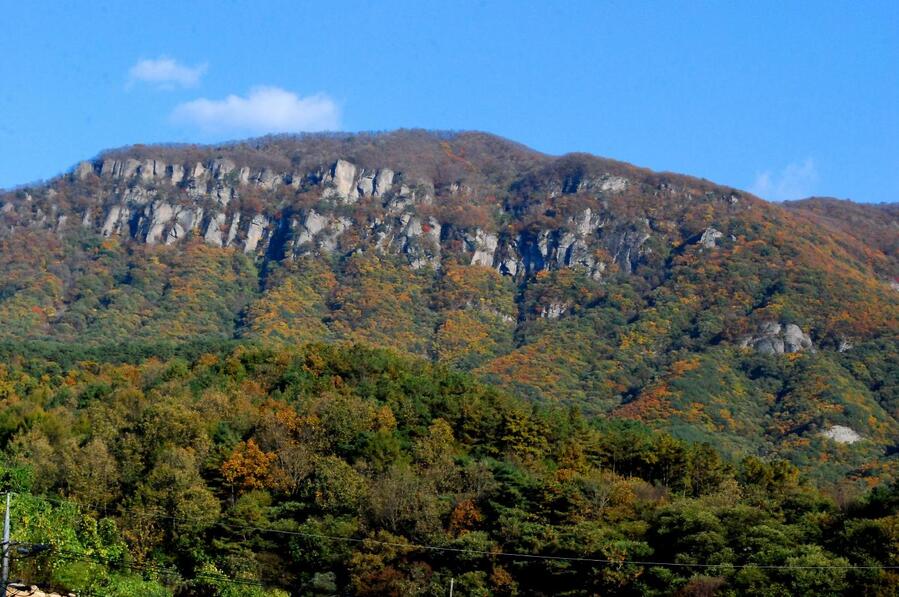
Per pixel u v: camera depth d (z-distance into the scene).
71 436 120.88
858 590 84.88
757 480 125.94
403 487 105.44
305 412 128.50
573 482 109.25
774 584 85.25
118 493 107.56
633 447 132.12
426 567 97.19
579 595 93.00
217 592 90.31
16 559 69.06
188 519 100.31
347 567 98.31
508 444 129.75
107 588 74.75
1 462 105.19
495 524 102.81
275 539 101.69
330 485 108.06
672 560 94.81
